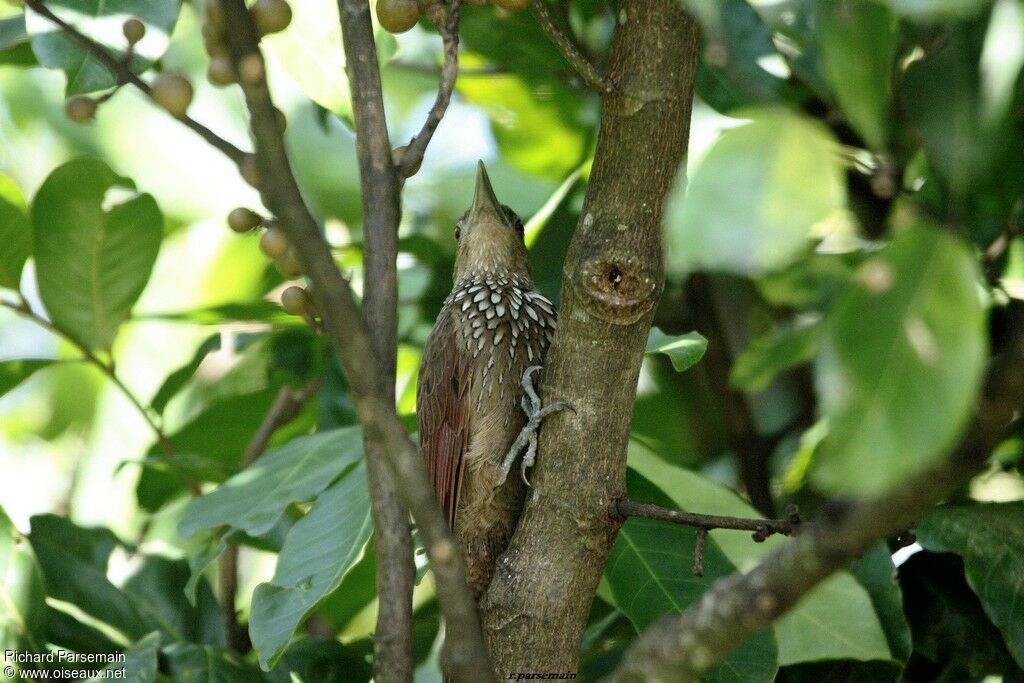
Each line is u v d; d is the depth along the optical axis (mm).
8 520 8320
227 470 9461
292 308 5652
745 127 3338
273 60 9031
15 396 13891
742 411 10312
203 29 5055
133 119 13766
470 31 10086
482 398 8805
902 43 5344
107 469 12680
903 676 8734
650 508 6270
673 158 6035
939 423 3016
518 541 6535
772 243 3211
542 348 9219
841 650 7703
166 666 8484
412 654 4914
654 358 11398
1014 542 7469
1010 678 8109
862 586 7930
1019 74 4734
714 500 8195
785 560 4133
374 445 5055
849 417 3090
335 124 12734
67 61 6293
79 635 9000
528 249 10086
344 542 7484
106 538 9438
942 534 7574
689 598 7828
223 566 10094
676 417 11391
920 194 6461
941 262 3143
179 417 12375
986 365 3469
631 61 5992
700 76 7719
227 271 12859
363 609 10125
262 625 7098
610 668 9070
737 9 7527
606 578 7957
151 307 12750
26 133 13859
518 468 8609
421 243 11477
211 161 13750
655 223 6082
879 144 3811
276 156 4438
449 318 9172
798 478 9375
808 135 3307
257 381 11375
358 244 10828
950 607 8391
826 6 3869
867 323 3145
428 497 4523
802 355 3773
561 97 10961
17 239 8977
